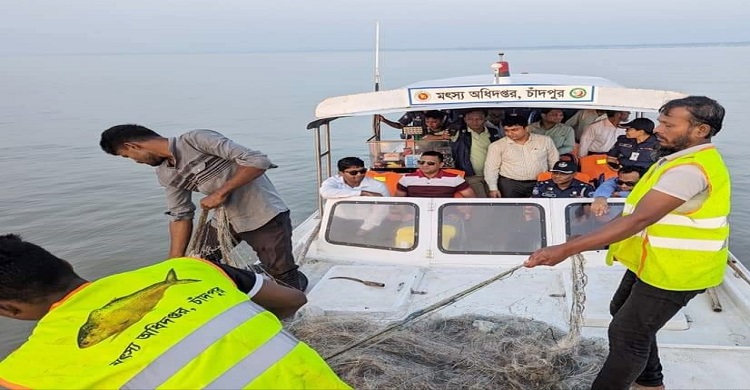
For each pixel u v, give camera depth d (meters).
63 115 31.88
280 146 20.64
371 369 3.03
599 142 6.62
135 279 1.89
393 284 4.33
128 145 3.82
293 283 4.31
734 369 3.24
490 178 5.96
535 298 4.13
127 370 1.65
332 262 4.89
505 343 3.24
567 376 3.07
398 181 5.91
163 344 1.69
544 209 4.73
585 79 6.92
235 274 2.09
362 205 5.02
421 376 2.98
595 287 4.15
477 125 6.34
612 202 4.65
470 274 4.52
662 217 2.49
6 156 19.89
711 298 4.00
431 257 4.72
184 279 1.89
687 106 2.50
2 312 1.83
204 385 1.64
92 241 11.70
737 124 22.61
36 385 1.67
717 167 2.48
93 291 1.84
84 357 1.69
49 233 12.17
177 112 32.56
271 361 1.73
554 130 6.46
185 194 4.20
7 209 13.77
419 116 7.21
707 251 2.54
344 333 3.35
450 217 4.82
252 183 4.12
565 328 3.72
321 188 5.29
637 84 40.91
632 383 3.01
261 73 92.31
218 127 25.89
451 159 6.40
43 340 1.74
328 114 5.47
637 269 2.72
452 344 3.31
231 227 4.28
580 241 2.55
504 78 6.55
